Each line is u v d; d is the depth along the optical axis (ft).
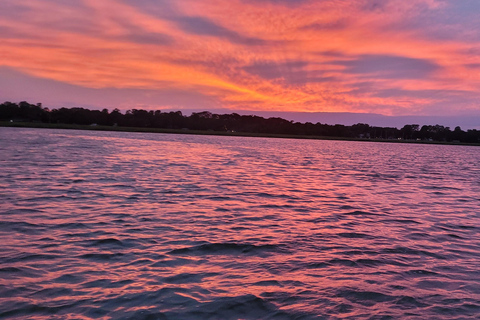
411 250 38.09
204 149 235.61
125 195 62.18
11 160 111.45
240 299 25.64
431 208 62.44
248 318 23.25
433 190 86.43
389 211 58.44
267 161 160.86
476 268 33.24
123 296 25.49
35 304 24.09
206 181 84.28
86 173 88.58
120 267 30.71
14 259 31.68
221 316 23.31
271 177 99.30
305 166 142.92
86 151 165.99
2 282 27.17
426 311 24.85
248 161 155.74
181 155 171.63
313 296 26.50
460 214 57.82
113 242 37.01
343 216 53.36
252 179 92.68
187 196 63.67
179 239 38.81
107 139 309.01
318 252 36.37
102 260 32.12
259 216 51.06
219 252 35.32
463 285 29.32
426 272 31.94
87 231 40.50
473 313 24.72
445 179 113.70
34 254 33.01
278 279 29.37
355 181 98.58
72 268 30.17
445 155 325.01
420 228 47.62
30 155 131.23
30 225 42.01
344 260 34.24
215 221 47.03
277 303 25.25
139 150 191.83
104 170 96.58
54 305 24.02
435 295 27.32
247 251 35.86
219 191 70.79
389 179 107.14
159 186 73.41
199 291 26.71
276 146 354.54
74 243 36.35
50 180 75.10
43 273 28.99
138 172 95.66
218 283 28.25
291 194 71.61
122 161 125.29
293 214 53.26
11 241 36.37
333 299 26.14
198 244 37.37
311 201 64.69
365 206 61.98
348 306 25.17
